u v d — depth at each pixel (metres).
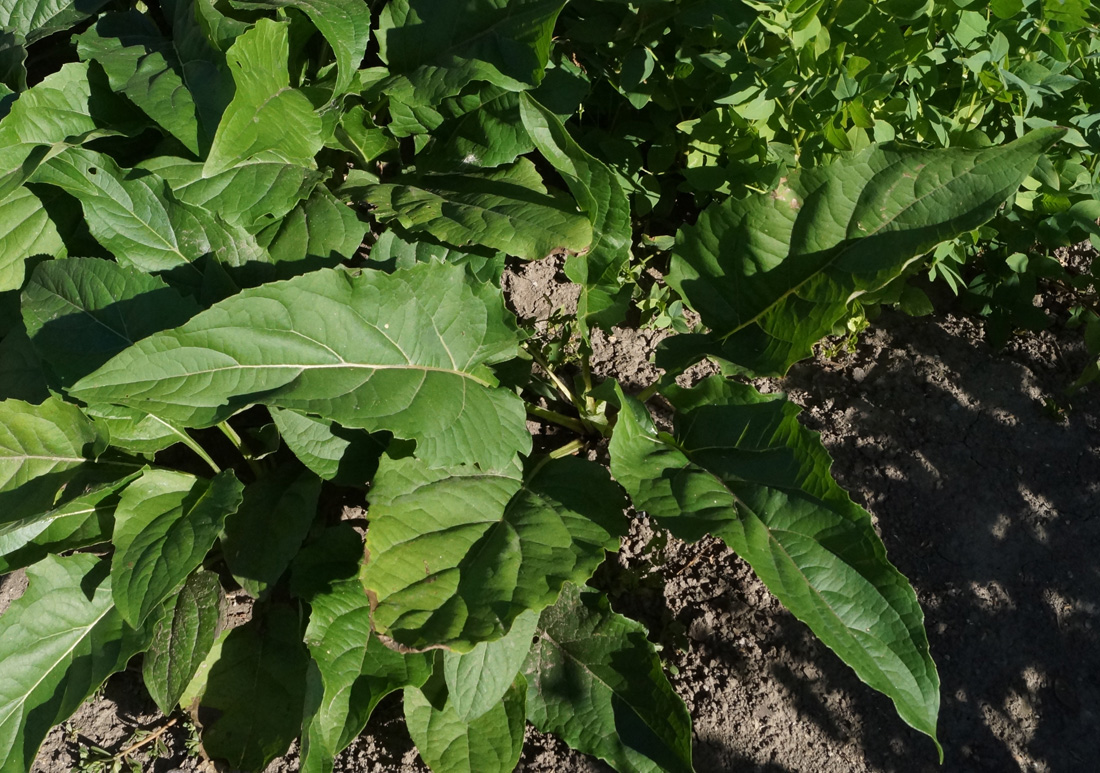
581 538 0.61
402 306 0.64
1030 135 0.64
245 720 0.69
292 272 0.71
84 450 0.67
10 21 0.83
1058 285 0.91
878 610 0.55
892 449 0.82
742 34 0.71
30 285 0.65
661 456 0.67
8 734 0.62
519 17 0.74
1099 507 0.80
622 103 0.87
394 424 0.60
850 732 0.72
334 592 0.63
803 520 0.59
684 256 0.74
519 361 0.73
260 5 0.70
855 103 0.69
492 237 0.67
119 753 0.70
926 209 0.65
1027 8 0.72
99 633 0.66
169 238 0.70
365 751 0.71
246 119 0.66
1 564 0.65
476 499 0.64
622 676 0.65
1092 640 0.75
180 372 0.56
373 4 0.90
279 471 0.72
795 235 0.70
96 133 0.71
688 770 0.61
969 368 0.86
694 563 0.79
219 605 0.67
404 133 0.80
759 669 0.74
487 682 0.60
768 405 0.67
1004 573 0.78
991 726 0.72
